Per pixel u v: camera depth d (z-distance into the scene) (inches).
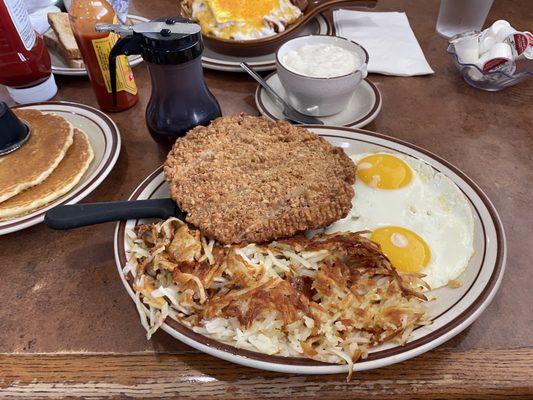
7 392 11.3
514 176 16.7
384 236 14.0
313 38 20.5
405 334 10.9
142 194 14.8
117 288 13.4
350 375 10.5
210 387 11.2
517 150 17.8
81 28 17.9
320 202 13.7
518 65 20.5
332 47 20.0
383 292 12.0
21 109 18.9
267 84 20.8
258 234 13.0
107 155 16.8
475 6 23.9
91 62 18.7
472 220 13.9
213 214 13.4
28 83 20.4
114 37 18.2
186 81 16.0
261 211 13.4
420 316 11.2
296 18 24.0
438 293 12.4
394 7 28.0
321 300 12.2
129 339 12.1
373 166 15.8
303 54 19.8
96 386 11.3
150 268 12.9
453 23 24.9
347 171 14.8
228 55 23.3
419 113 19.9
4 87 22.3
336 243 13.0
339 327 11.3
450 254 13.4
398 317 11.2
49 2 26.6
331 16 27.1
